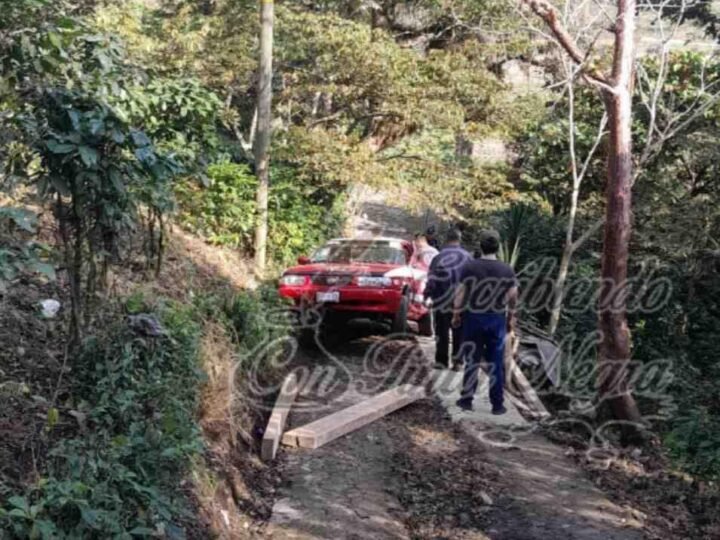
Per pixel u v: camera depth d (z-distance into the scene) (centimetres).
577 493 651
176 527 443
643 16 1545
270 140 1405
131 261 777
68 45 484
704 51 1523
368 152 1445
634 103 1448
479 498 626
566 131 1609
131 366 520
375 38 1441
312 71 1438
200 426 588
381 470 669
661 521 617
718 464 734
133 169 514
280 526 555
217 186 1247
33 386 509
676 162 1423
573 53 845
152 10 1659
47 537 353
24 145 479
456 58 1441
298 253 1391
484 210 1527
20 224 404
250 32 1511
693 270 1319
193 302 794
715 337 1278
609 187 831
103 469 421
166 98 608
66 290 654
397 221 2155
